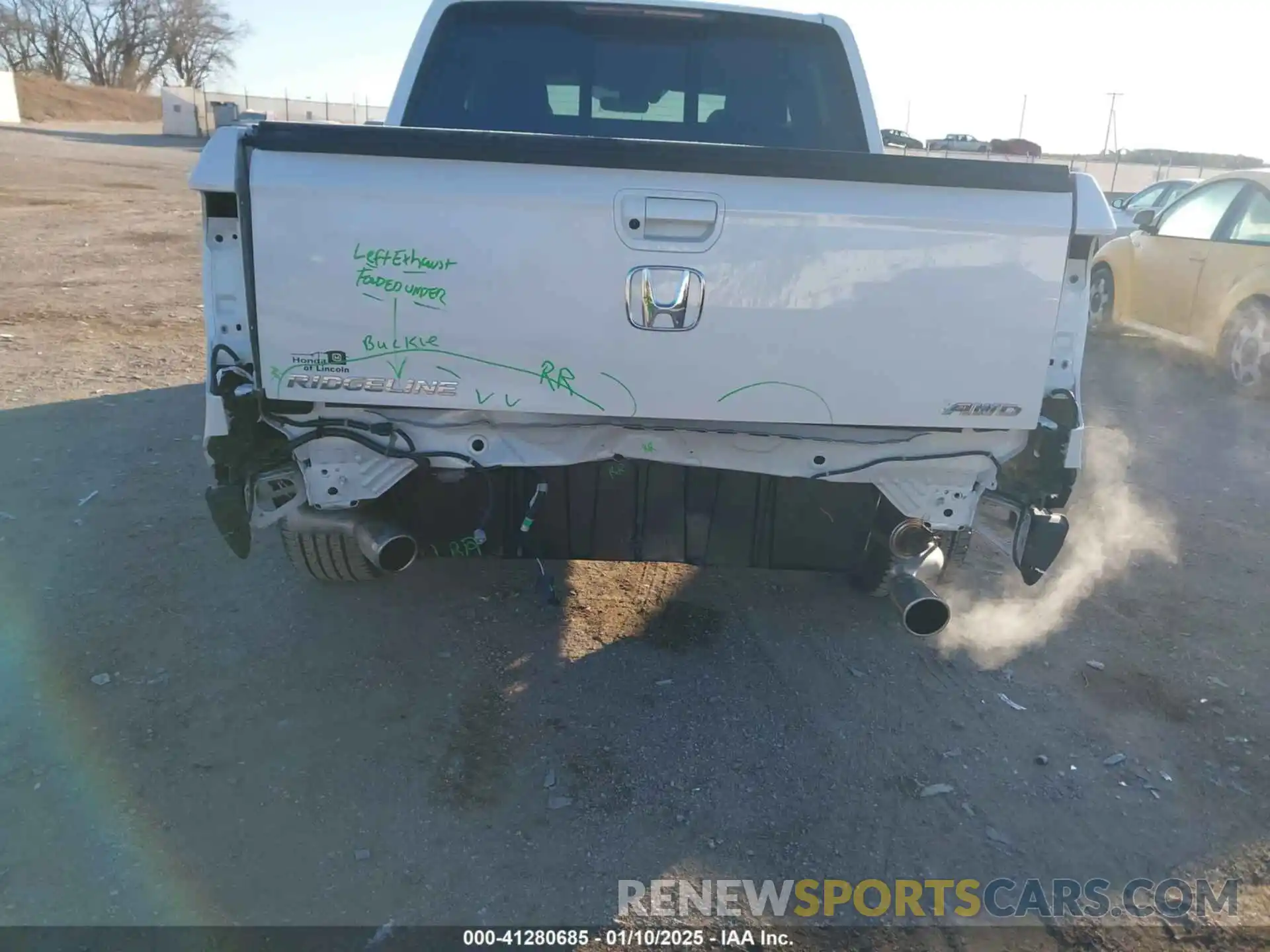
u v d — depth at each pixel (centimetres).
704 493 355
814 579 474
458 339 305
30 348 842
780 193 300
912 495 343
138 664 378
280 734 342
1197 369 944
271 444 324
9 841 288
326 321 302
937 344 312
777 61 453
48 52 8381
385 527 337
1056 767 343
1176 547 527
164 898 272
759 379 312
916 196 303
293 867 285
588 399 312
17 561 454
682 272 302
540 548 361
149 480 553
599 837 302
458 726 351
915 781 333
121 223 1662
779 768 337
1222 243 873
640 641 412
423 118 442
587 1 436
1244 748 357
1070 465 330
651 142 295
